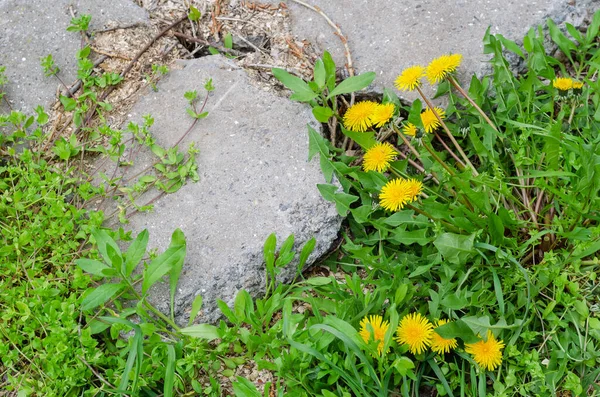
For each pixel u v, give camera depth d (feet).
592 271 3.17
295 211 3.35
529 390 3.03
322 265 3.42
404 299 3.16
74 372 3.02
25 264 3.22
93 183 3.44
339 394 3.01
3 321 3.14
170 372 2.95
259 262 3.29
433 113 3.37
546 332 3.09
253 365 3.19
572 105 3.40
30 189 3.31
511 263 3.15
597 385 3.03
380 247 3.32
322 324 2.97
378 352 3.01
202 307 3.24
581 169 3.16
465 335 2.99
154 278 3.10
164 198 3.40
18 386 3.03
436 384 3.07
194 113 3.52
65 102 3.55
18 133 3.45
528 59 3.54
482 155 3.37
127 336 3.18
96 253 3.23
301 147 3.47
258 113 3.54
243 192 3.39
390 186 3.21
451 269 3.15
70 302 3.13
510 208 3.32
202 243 3.30
